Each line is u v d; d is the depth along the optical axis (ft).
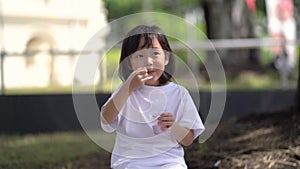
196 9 91.81
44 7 62.75
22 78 48.83
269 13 40.96
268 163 15.21
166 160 10.78
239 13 65.57
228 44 34.35
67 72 48.52
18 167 18.97
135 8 97.60
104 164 17.99
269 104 30.83
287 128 17.31
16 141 25.58
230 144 17.04
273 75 53.83
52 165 18.86
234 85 48.06
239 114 30.40
